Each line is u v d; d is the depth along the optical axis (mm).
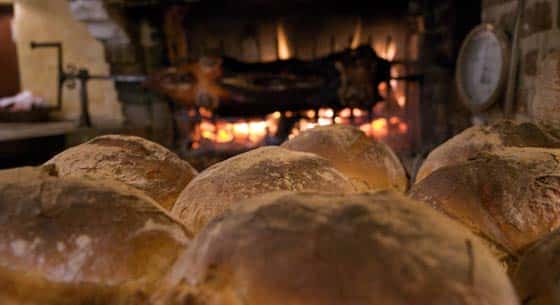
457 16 3094
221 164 751
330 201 452
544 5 1370
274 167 705
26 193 515
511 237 653
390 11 3689
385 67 3254
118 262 477
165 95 3512
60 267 471
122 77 3834
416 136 3619
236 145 3682
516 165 715
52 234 481
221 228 447
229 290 410
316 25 3768
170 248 509
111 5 3678
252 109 3320
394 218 425
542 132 923
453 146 934
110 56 3975
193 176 857
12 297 465
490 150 802
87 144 849
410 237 406
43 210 497
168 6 3609
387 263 385
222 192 676
